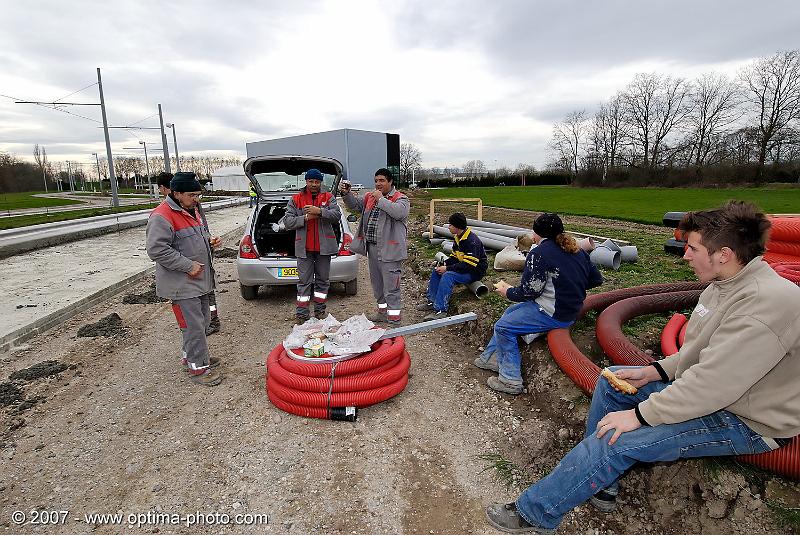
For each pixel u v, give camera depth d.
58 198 44.88
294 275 5.77
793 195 23.92
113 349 4.52
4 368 4.09
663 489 2.33
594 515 2.36
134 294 6.54
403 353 3.77
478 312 4.84
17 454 2.87
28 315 5.13
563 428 2.99
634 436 1.92
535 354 3.81
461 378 3.88
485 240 8.23
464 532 2.28
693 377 1.76
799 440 1.98
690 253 1.85
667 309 4.25
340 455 2.87
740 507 2.08
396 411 3.38
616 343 3.31
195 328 3.71
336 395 3.24
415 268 7.72
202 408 3.42
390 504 2.47
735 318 1.69
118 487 2.58
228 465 2.77
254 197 6.89
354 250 5.22
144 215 17.86
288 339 3.74
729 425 1.83
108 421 3.24
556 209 16.73
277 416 3.29
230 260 9.28
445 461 2.82
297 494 2.54
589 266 3.54
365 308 5.87
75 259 8.83
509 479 2.64
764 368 1.63
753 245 1.71
